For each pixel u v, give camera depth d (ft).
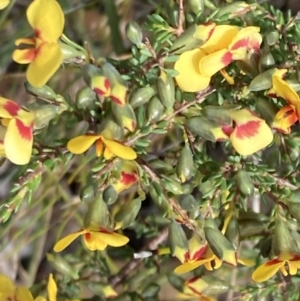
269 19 0.78
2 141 0.73
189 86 0.74
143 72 0.74
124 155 0.71
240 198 0.76
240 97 0.76
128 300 0.85
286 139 0.77
